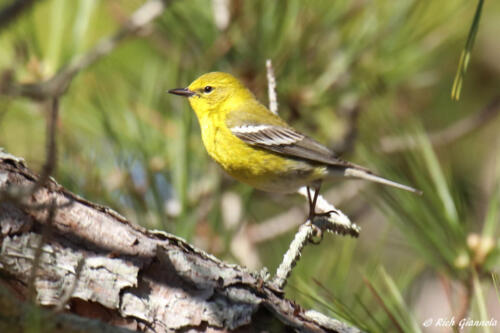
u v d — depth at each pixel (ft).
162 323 19.44
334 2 33.09
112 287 19.34
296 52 33.24
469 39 18.52
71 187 25.38
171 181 28.40
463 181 30.48
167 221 26.78
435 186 24.27
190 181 28.84
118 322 19.54
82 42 31.01
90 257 19.53
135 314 19.36
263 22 32.63
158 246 19.49
